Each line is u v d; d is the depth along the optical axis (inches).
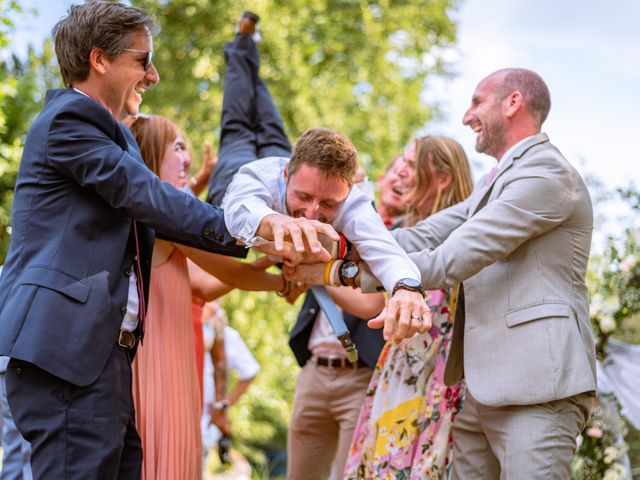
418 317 102.7
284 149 163.0
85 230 101.0
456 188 143.1
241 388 233.3
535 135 123.0
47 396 96.7
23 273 98.7
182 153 137.2
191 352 124.2
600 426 150.9
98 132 103.0
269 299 463.5
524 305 115.6
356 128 510.0
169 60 491.5
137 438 105.9
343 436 158.7
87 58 105.9
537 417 113.5
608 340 157.8
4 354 95.0
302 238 104.7
